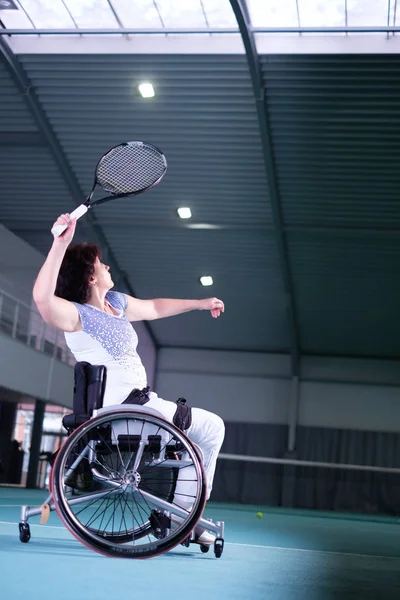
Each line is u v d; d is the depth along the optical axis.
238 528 6.69
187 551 3.31
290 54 10.15
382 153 11.65
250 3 9.73
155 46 10.47
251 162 12.20
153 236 14.83
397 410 18.55
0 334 13.27
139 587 2.17
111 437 2.82
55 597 1.90
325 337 18.09
